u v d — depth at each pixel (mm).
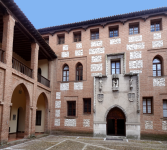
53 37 18578
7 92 10148
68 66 17672
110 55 16391
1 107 9750
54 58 18125
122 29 16516
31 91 13445
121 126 17359
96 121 15578
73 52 17625
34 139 13148
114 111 15773
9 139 12547
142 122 14547
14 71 10945
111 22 16781
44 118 17406
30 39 13992
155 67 15391
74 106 16938
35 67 14086
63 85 17297
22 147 10219
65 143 11992
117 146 11219
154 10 15367
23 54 17391
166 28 15352
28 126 12953
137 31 16484
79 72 17406
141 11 15562
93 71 16578
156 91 14625
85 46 17328
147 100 15094
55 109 17062
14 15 11062
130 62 15727
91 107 15969
